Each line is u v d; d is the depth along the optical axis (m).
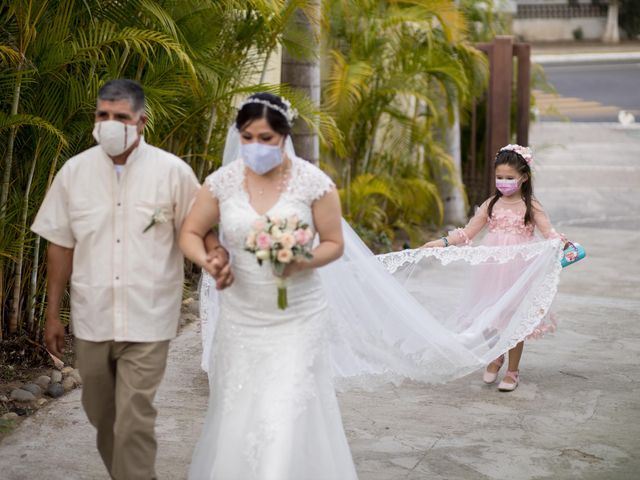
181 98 6.69
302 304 3.41
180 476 4.09
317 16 7.23
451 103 10.59
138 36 5.29
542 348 6.37
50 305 3.50
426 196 10.67
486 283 5.44
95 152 3.39
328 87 9.09
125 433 3.34
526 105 11.65
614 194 14.68
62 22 5.28
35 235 5.44
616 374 5.77
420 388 5.45
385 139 10.79
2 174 5.27
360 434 4.68
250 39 7.18
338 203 3.46
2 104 5.29
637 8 38.91
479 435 4.68
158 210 3.36
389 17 9.66
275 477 3.18
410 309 4.80
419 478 4.13
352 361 4.71
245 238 3.35
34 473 4.07
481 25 12.87
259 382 3.35
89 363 3.42
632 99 26.50
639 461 4.36
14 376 5.29
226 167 3.45
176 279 3.46
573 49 36.84
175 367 5.66
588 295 8.16
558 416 4.98
